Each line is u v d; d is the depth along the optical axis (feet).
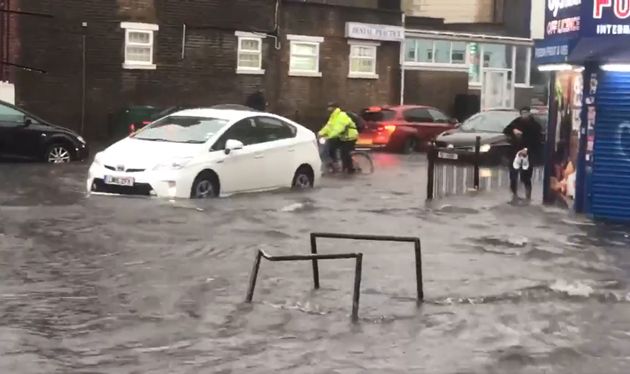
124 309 28.40
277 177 59.00
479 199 60.39
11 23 94.63
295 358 23.71
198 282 32.42
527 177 60.85
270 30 115.44
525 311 29.37
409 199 59.62
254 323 27.07
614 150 50.31
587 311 29.53
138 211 47.96
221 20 110.32
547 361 23.93
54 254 36.81
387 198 59.82
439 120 110.83
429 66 133.69
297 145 60.90
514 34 151.74
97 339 25.02
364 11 124.98
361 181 71.05
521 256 39.01
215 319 27.40
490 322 27.86
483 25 146.61
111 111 102.01
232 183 55.11
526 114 61.82
